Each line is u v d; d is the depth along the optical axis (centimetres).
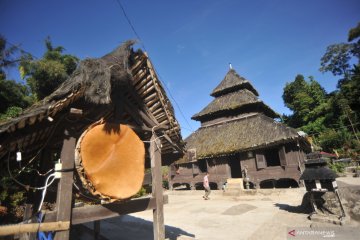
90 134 391
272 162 2561
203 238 763
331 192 944
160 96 499
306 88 5066
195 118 2733
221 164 2108
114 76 425
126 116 529
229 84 2761
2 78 1532
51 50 2030
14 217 1016
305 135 1722
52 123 364
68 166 366
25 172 626
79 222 370
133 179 431
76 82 354
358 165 2781
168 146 641
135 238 815
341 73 5803
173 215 1201
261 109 2502
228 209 1239
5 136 314
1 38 1431
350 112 4081
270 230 804
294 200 1339
